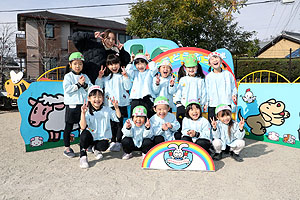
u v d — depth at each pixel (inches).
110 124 156.3
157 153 128.9
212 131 141.0
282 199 94.7
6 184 109.0
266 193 99.7
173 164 127.5
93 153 158.9
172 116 150.5
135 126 143.2
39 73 812.0
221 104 147.6
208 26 625.6
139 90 164.4
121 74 165.3
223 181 112.2
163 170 127.3
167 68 165.5
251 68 655.1
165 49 247.4
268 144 181.3
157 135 145.1
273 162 139.3
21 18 800.9
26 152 161.9
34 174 121.3
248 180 113.3
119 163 138.8
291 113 173.5
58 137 176.2
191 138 143.5
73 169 128.7
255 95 195.3
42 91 167.6
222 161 142.6
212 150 149.9
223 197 96.3
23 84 334.6
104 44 177.3
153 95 165.5
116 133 164.1
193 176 118.6
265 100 188.9
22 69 776.9
